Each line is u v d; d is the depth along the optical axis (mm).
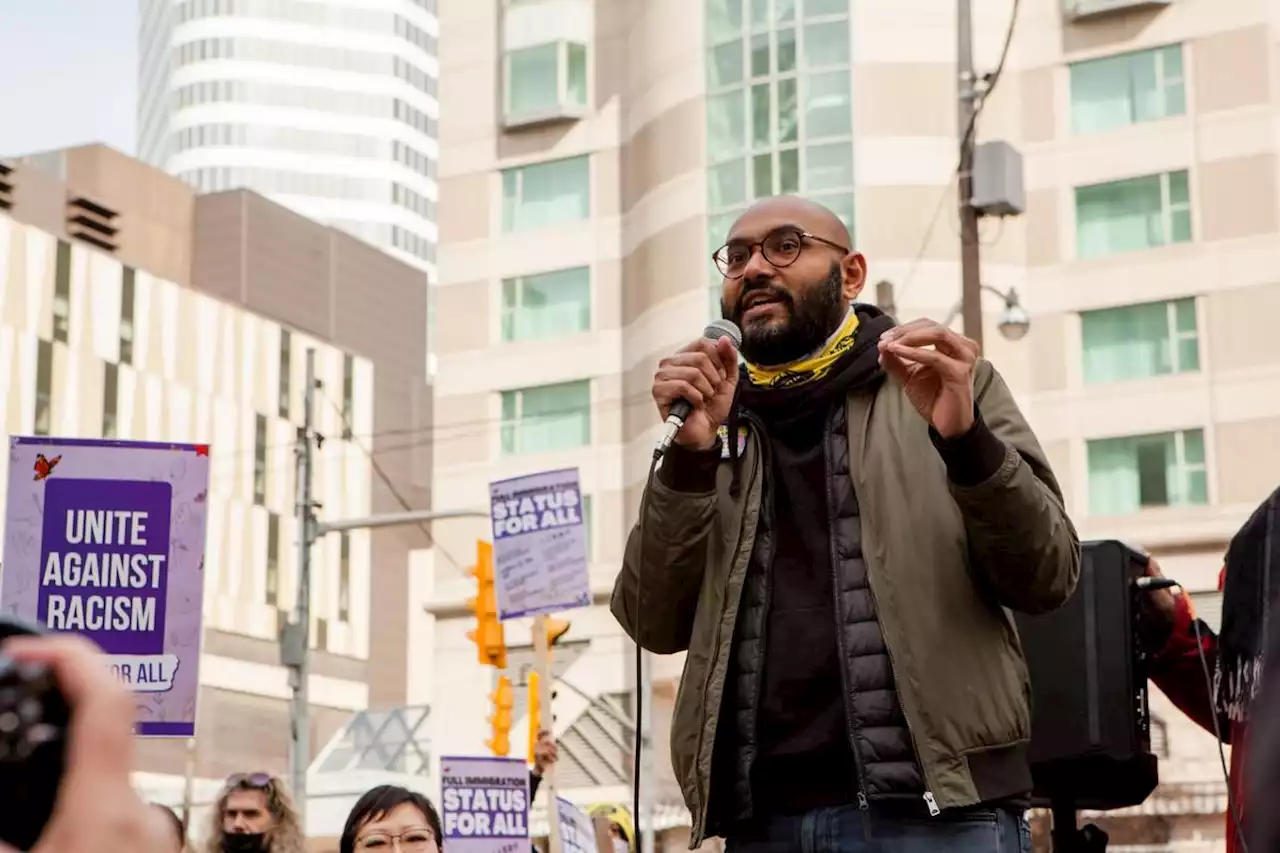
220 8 170375
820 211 4547
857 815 4176
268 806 9023
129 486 6852
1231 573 3303
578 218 42250
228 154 167875
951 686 4090
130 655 6762
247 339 90188
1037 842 18781
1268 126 35969
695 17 40000
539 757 13148
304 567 32188
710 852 36031
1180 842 32375
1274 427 34969
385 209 170625
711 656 4348
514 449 41906
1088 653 5566
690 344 4375
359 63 172250
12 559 6734
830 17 38562
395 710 48969
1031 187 37469
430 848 7590
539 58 42844
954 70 38156
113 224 91500
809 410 4430
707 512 4352
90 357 81438
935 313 37125
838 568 4273
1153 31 36969
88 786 1088
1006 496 3959
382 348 103812
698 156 39531
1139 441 35938
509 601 13586
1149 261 36406
